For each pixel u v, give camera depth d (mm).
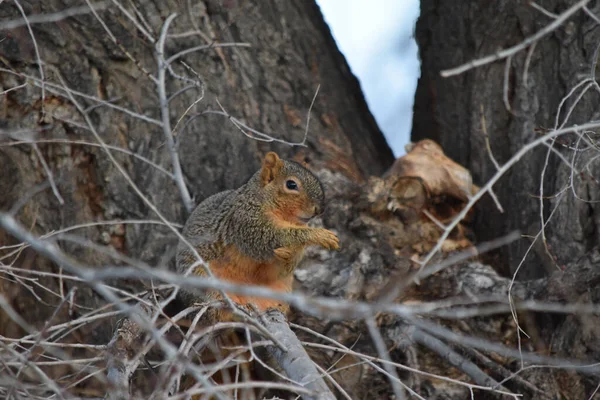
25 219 10578
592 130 9578
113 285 10750
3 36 10375
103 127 10836
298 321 10375
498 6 11695
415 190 11352
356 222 11141
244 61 11797
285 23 12398
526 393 9812
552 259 9648
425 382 10031
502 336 10188
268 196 10133
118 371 7191
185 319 10039
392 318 10273
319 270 10688
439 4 12383
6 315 10656
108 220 10797
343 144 12336
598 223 10266
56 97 10633
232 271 10047
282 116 11883
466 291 10398
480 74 11961
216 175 11250
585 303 9922
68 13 9219
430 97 12695
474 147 11984
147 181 10945
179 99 11195
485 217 11641
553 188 10820
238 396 9672
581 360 9891
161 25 11117
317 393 6711
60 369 9711
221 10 11680
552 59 11273
